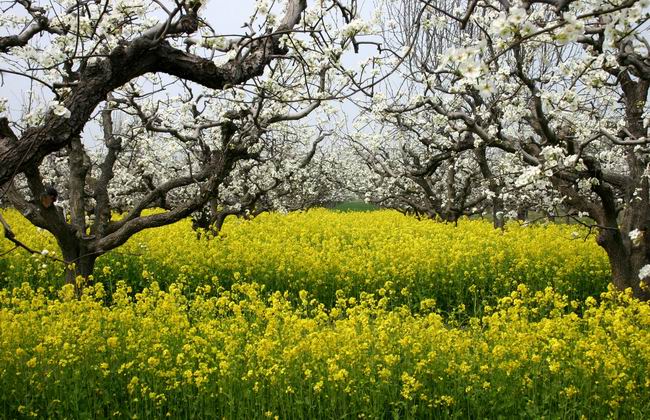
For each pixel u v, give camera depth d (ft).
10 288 37.45
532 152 31.91
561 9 11.82
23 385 19.43
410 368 20.02
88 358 20.77
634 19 11.25
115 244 30.89
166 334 22.39
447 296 36.63
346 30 18.76
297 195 79.46
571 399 18.30
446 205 64.03
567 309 35.22
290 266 39.40
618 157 43.29
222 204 55.77
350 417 18.80
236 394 19.42
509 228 52.08
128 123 50.52
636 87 28.94
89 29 17.83
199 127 32.60
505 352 19.80
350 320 22.75
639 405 17.92
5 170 14.10
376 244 47.29
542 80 31.07
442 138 49.57
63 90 18.17
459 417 18.53
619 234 30.45
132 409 19.03
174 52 16.01
